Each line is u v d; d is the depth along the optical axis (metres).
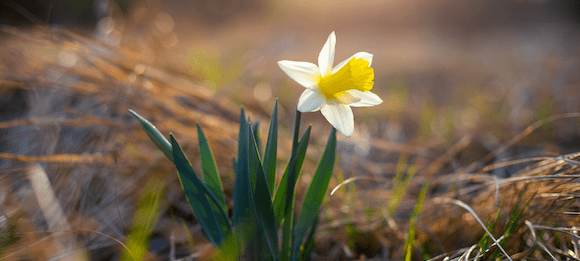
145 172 0.84
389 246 0.77
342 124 0.63
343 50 3.87
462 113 1.61
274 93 1.65
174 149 0.65
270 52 1.63
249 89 1.55
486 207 0.76
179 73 1.37
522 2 5.64
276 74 1.87
